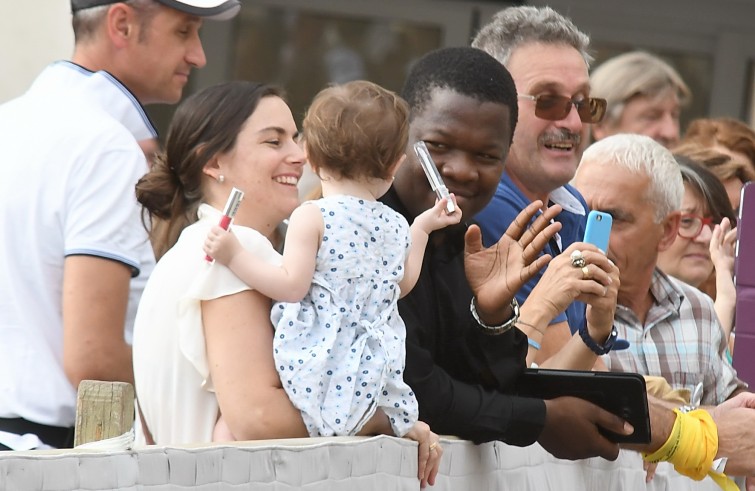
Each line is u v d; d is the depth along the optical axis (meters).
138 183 12.99
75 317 14.17
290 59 32.69
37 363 14.27
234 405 11.51
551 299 14.33
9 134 14.94
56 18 22.41
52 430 14.27
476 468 13.07
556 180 16.59
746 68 34.41
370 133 12.05
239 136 12.70
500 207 16.02
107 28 15.87
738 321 17.45
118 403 11.02
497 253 13.33
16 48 22.31
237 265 11.62
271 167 12.71
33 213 14.44
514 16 16.94
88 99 15.48
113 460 9.20
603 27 34.12
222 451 10.00
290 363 11.49
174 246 12.32
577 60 16.77
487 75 13.45
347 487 11.14
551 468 14.62
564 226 17.20
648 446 15.18
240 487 10.14
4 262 14.38
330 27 32.78
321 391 11.53
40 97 15.27
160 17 15.96
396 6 32.88
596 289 14.32
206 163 12.72
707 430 15.41
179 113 12.91
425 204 13.30
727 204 21.67
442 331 12.95
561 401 13.34
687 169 21.53
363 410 11.58
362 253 11.93
